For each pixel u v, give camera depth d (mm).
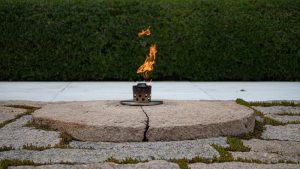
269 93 9641
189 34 12141
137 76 12273
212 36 12180
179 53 12180
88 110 5777
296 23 12312
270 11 12320
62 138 4930
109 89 10289
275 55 12297
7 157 4312
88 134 4926
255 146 4758
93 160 4215
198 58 12211
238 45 12227
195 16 12172
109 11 12125
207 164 4090
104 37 12109
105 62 12172
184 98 8727
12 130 5414
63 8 12125
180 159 4238
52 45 12156
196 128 4934
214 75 12289
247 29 12211
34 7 12133
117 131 4852
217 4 12250
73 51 12172
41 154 4406
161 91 9906
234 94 9430
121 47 12156
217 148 4590
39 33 12125
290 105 7602
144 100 6254
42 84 11438
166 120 5105
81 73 12250
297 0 12375
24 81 12203
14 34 12117
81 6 12133
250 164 4082
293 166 4020
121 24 12125
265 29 12250
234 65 12273
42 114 5629
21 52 12172
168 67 12203
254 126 5672
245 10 12273
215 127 5023
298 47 12289
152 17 12117
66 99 8617
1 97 8922
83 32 12109
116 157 4309
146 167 3965
